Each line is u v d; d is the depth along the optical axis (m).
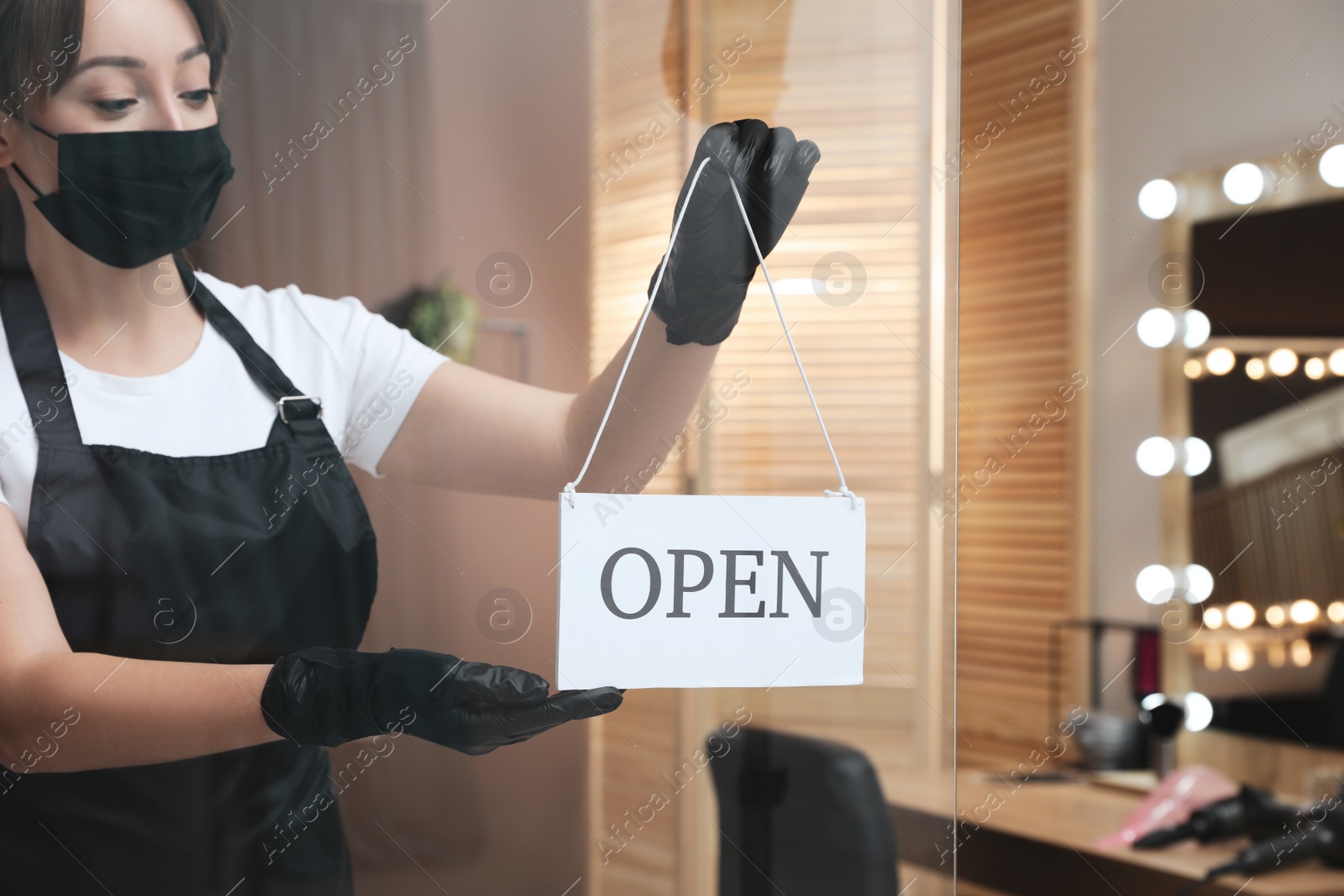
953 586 1.07
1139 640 1.57
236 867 0.90
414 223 0.95
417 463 0.95
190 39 0.90
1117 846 1.41
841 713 1.05
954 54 1.07
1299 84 1.54
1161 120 1.57
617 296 0.99
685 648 0.90
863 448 1.04
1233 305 1.54
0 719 0.86
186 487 0.90
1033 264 1.71
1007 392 1.75
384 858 0.93
